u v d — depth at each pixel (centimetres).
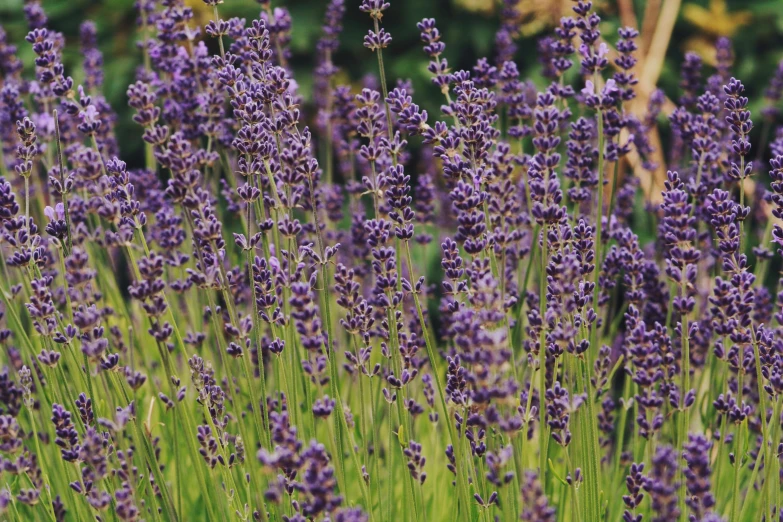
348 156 731
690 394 378
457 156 392
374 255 376
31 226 404
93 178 351
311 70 1048
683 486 380
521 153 547
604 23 966
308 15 1045
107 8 1055
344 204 888
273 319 386
